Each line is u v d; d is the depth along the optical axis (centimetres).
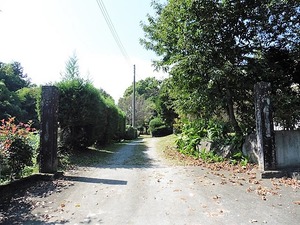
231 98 932
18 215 415
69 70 1209
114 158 1084
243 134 920
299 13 828
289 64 886
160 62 1020
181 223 381
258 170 711
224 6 826
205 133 1072
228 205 458
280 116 813
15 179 575
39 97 1020
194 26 848
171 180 642
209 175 691
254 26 862
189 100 952
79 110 1037
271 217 399
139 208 448
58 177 670
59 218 404
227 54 852
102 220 396
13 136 588
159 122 3194
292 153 733
